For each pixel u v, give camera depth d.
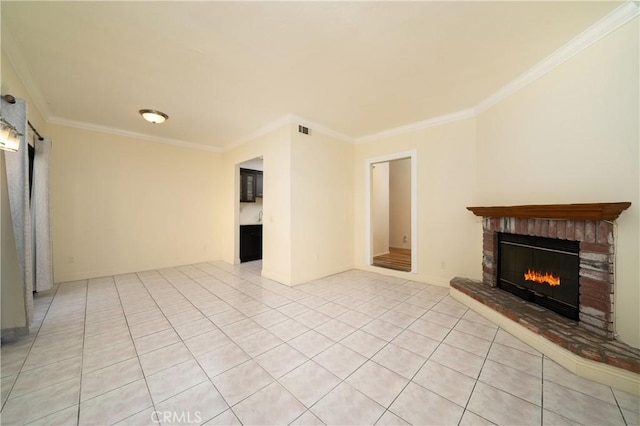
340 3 1.56
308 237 3.76
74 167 3.69
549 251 2.16
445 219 3.42
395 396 1.41
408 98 2.90
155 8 1.59
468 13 1.64
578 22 1.73
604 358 1.48
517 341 1.99
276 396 1.41
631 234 1.62
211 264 4.91
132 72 2.35
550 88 2.16
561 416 1.26
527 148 2.39
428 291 3.27
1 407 1.32
